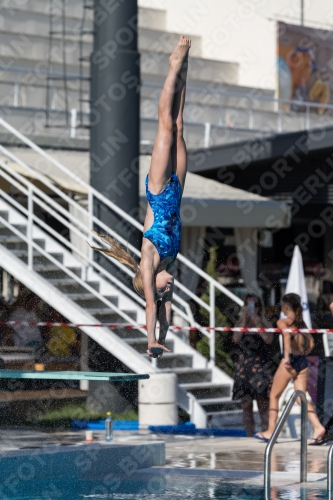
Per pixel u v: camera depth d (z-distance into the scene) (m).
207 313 26.09
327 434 17.97
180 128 11.14
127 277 24.64
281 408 18.52
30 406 21.78
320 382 18.08
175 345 22.17
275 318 29.33
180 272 28.80
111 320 22.23
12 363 23.62
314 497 11.99
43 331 24.64
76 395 23.73
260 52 46.91
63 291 22.59
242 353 18.73
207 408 21.11
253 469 14.12
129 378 12.63
